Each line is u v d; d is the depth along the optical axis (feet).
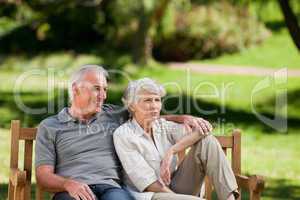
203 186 17.72
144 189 16.94
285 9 39.81
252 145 49.37
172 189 17.43
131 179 17.07
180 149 17.02
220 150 16.90
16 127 17.13
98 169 17.15
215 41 90.38
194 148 17.20
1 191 31.01
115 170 17.40
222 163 16.78
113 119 17.87
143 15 82.64
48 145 17.04
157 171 17.31
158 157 17.40
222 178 16.71
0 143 46.01
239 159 18.04
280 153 46.73
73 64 85.51
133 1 88.17
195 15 90.63
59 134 17.15
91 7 93.45
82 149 17.21
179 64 87.71
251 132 53.52
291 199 32.27
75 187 15.93
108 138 17.51
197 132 17.06
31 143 17.35
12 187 16.75
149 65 82.28
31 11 83.15
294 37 39.88
